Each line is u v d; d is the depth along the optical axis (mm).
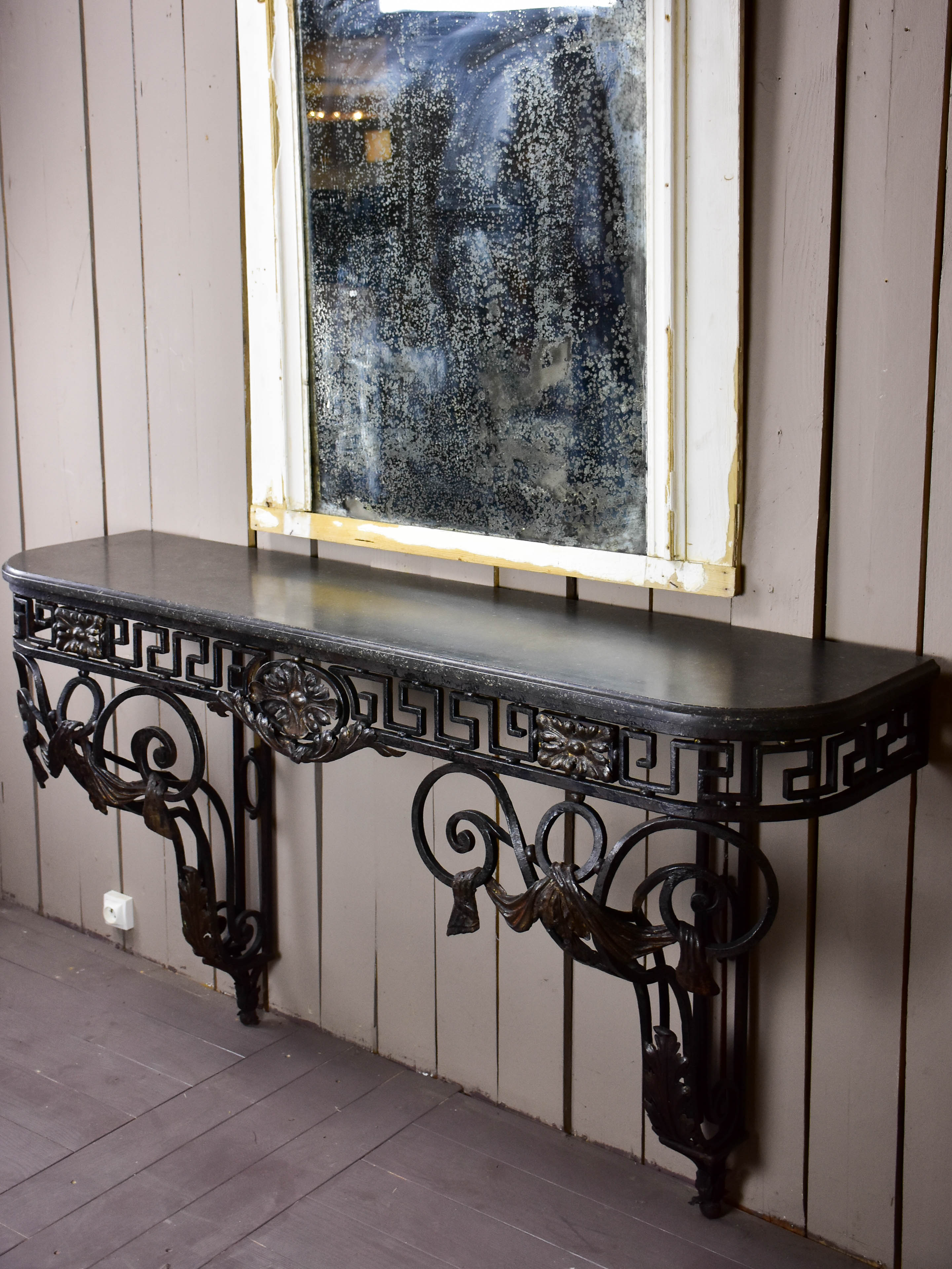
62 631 2207
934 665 1621
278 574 2180
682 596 1859
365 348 2102
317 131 2066
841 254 1632
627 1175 2064
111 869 2797
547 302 1861
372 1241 1918
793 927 1843
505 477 1973
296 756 1901
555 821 2068
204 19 2229
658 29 1645
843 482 1684
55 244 2574
